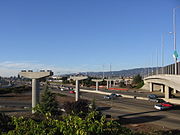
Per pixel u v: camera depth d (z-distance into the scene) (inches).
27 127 307.9
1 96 2797.7
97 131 284.2
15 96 2827.3
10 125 352.5
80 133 277.1
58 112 1075.9
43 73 1255.5
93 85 6077.8
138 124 1245.7
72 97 2920.8
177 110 1817.2
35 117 553.9
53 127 311.9
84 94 3508.9
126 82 6082.7
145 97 2822.3
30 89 4111.7
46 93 1077.8
